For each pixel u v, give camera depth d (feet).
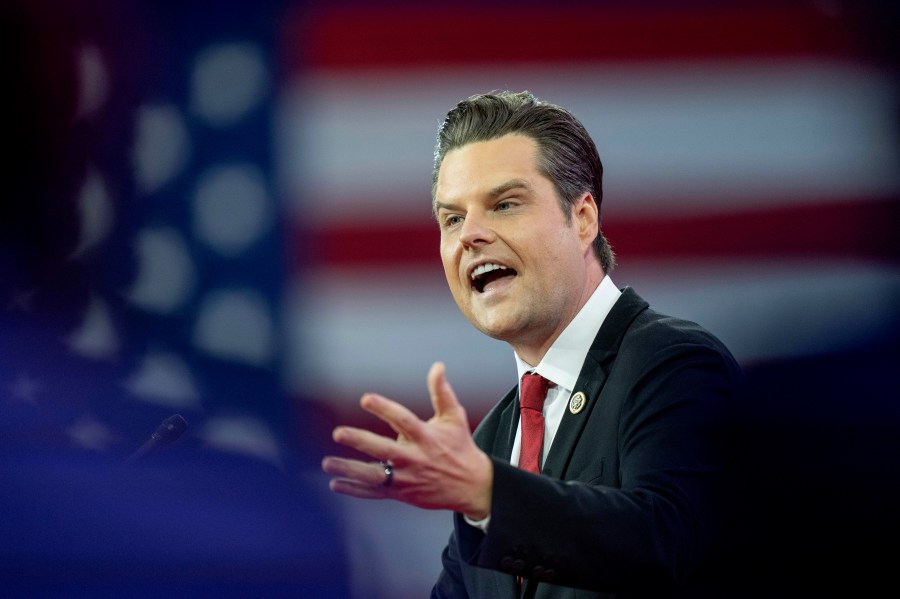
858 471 22.89
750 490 21.52
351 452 33.12
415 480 15.88
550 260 24.04
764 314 50.01
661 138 51.11
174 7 48.65
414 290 49.98
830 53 51.39
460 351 49.70
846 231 50.14
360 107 51.39
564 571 17.38
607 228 51.16
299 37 50.65
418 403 49.34
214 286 47.55
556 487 17.53
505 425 25.25
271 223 48.52
